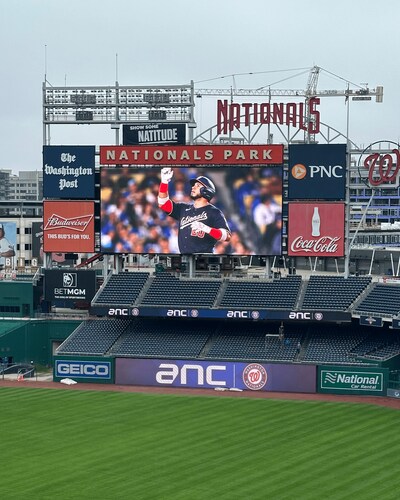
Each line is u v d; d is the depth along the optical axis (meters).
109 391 93.50
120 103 109.38
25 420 79.94
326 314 95.69
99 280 112.94
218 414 81.88
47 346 109.19
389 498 57.31
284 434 73.88
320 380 92.50
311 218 101.38
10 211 194.38
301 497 57.47
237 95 107.38
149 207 103.62
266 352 96.56
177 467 64.50
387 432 74.50
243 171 101.56
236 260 120.12
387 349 94.19
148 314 99.94
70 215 106.31
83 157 105.62
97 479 61.78
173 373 96.38
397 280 104.81
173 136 103.94
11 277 126.19
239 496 57.81
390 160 100.62
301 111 103.69
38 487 60.09
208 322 104.50
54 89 109.56
